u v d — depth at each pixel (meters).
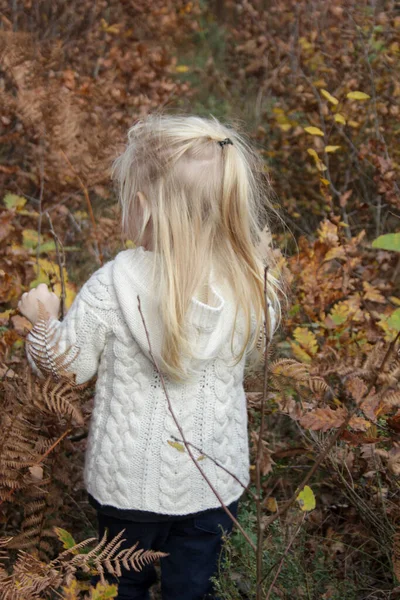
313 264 2.86
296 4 4.99
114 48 4.74
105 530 1.94
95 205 4.00
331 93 4.44
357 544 2.34
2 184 3.74
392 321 1.94
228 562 2.03
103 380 1.90
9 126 4.05
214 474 1.95
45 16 4.91
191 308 1.81
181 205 1.85
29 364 2.05
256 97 5.36
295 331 2.50
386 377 1.88
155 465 1.88
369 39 4.43
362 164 4.30
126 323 1.83
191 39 6.55
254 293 1.92
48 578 1.68
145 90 4.70
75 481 2.47
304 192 4.36
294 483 2.60
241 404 2.03
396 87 4.14
